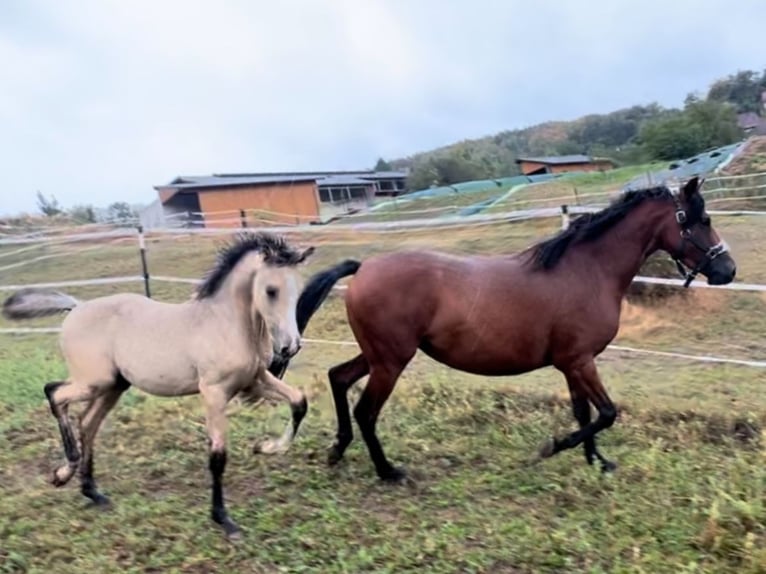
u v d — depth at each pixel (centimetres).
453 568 346
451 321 439
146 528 391
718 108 4356
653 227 473
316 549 368
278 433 546
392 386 448
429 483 453
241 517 404
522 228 1485
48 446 529
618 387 634
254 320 389
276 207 3450
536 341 445
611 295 460
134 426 566
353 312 447
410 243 1473
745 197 1812
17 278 1534
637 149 4497
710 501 397
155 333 399
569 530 378
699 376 666
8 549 369
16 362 787
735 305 863
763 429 517
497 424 558
